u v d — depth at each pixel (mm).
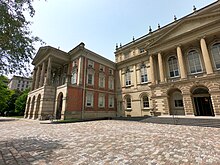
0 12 6398
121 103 29094
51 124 16250
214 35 18094
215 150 5613
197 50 19828
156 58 24203
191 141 7137
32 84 30516
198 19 18922
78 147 6496
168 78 22219
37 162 4719
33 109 26281
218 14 17047
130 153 5504
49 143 7309
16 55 7531
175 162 4492
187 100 18047
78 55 25484
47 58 26031
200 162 4449
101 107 26594
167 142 7039
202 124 12688
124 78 29781
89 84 25266
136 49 29375
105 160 4805
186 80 18359
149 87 24406
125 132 10188
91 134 9656
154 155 5199
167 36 22016
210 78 16453
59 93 22766
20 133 10445
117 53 33281
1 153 5711
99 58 28422
